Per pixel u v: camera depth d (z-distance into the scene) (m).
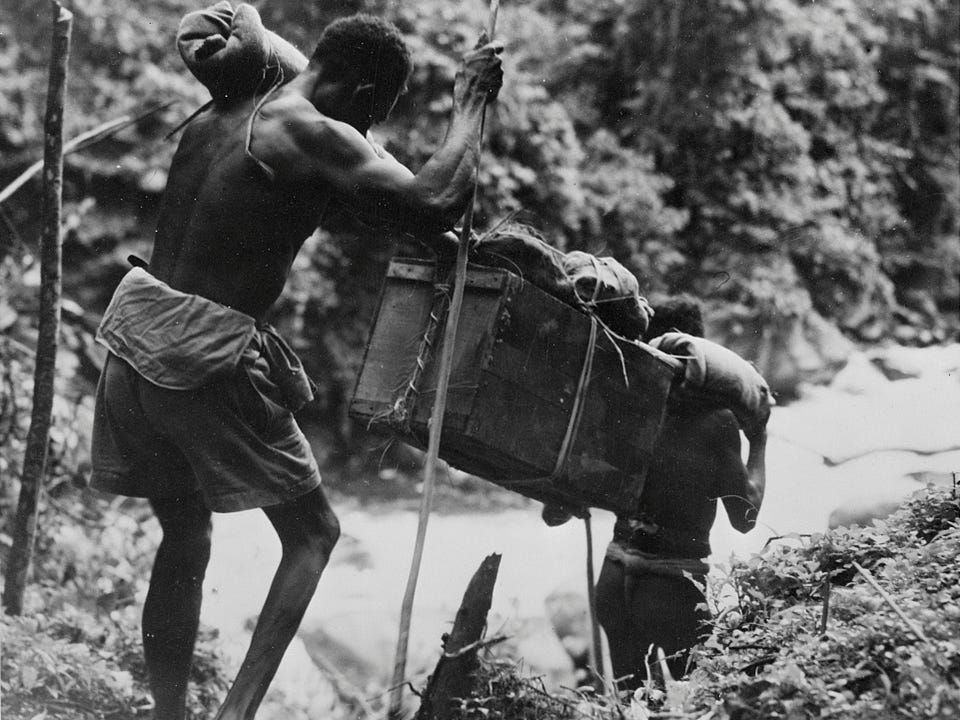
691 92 10.98
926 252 11.99
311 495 3.75
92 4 8.82
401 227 3.52
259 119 3.56
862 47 11.92
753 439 4.70
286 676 6.16
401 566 7.73
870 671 2.81
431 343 3.64
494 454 3.62
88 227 8.74
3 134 8.59
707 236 10.94
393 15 9.38
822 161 11.56
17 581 4.73
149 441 3.73
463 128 3.56
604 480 3.85
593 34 11.02
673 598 4.46
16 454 6.28
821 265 11.20
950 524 3.74
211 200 3.57
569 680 6.27
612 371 3.84
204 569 3.93
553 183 9.93
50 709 4.10
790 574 3.73
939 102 12.20
